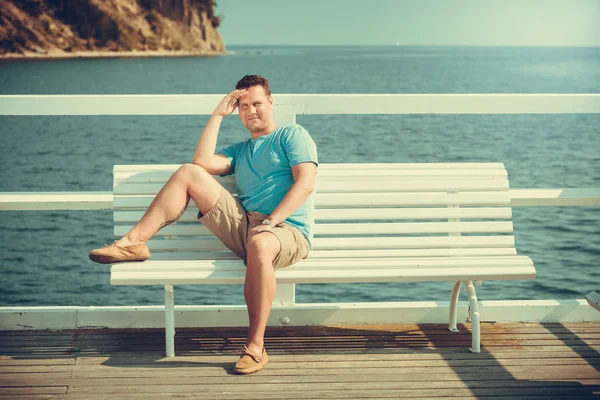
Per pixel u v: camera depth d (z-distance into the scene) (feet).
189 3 387.75
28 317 11.81
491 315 12.30
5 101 12.09
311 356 10.85
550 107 12.63
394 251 11.27
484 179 11.80
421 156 70.08
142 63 291.99
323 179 11.66
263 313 10.16
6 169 65.41
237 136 87.81
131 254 10.45
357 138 82.38
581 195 12.48
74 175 63.26
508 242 11.48
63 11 318.65
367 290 30.83
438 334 11.76
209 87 186.09
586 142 74.38
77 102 12.16
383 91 166.81
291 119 12.25
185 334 11.72
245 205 11.12
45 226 43.42
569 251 35.60
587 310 12.28
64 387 9.77
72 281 34.01
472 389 9.80
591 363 10.68
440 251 11.31
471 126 89.25
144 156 75.31
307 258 11.06
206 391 9.66
